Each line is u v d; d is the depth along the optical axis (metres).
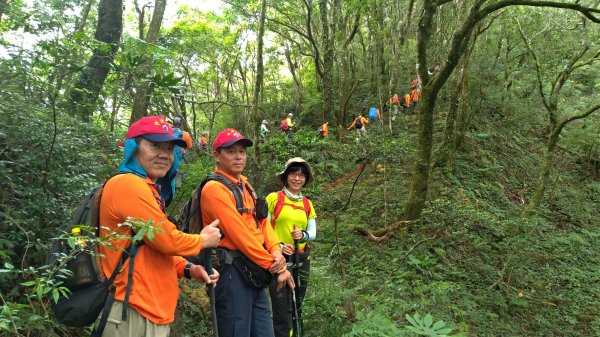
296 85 24.88
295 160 4.46
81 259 2.24
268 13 21.38
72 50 5.41
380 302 5.43
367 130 15.87
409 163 12.28
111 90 6.02
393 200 10.36
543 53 17.20
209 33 20.83
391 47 18.22
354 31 17.75
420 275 7.45
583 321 8.49
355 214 9.91
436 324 3.02
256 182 9.46
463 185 12.49
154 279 2.36
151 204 2.32
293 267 4.12
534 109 17.58
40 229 3.57
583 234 12.45
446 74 8.35
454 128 12.89
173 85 6.00
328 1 20.02
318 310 4.55
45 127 4.12
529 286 9.03
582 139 15.65
